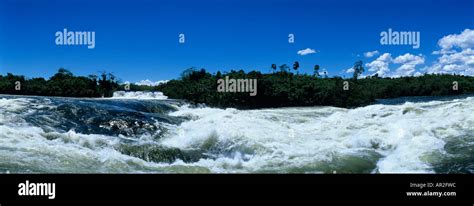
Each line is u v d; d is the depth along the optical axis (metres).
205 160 10.33
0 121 11.36
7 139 9.72
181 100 27.61
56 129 11.88
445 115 15.37
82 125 12.77
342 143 12.00
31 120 12.12
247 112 19.16
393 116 16.53
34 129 11.31
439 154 10.17
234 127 13.91
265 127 14.55
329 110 23.17
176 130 13.68
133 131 13.02
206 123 14.88
